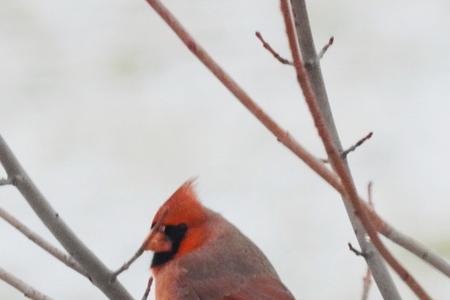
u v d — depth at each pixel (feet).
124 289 25.93
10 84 44.11
